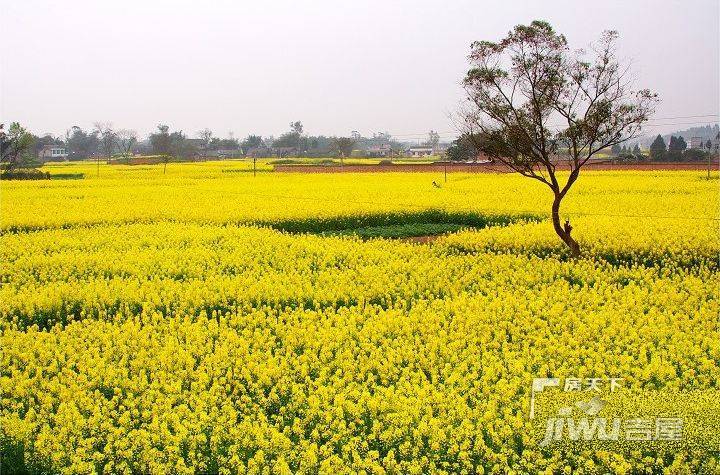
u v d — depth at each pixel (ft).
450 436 24.67
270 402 28.63
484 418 25.26
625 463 22.25
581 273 50.98
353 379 31.07
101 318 41.70
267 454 24.17
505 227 74.59
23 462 25.03
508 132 58.70
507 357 32.22
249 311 44.01
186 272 55.21
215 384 29.60
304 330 37.14
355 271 54.80
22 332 38.09
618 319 37.60
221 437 25.18
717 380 28.81
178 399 29.09
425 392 27.58
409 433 25.14
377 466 22.66
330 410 26.84
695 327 36.06
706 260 54.54
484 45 57.72
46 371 33.06
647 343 33.45
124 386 30.19
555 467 22.68
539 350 33.22
